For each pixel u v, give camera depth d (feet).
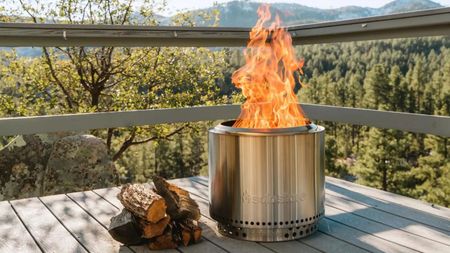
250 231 4.73
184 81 29.25
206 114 8.63
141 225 4.53
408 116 7.09
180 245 4.67
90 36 6.98
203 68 28.96
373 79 62.13
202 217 5.58
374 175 61.36
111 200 6.31
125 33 7.22
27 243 4.76
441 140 57.52
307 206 4.75
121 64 28.07
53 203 6.19
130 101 28.45
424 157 58.70
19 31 6.55
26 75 28.19
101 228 5.19
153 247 4.56
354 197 6.34
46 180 9.63
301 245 4.60
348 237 4.80
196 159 43.42
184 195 5.25
